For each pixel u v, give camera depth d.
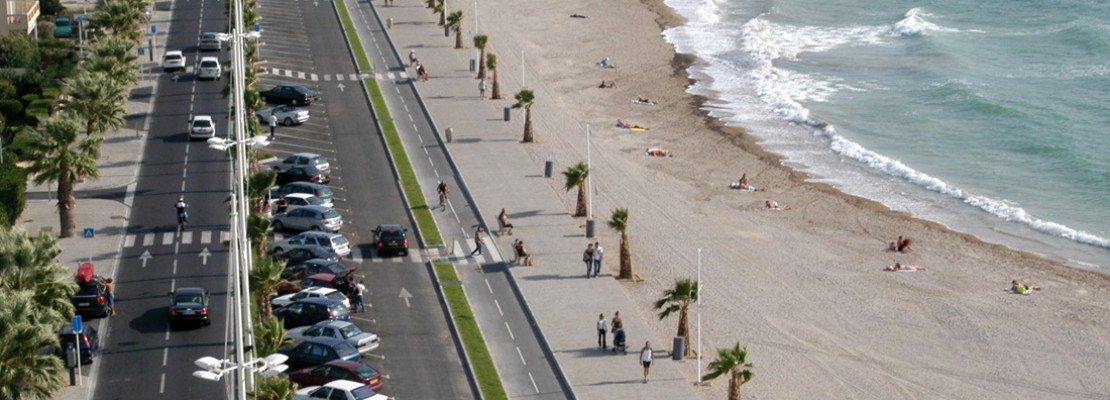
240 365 177.00
